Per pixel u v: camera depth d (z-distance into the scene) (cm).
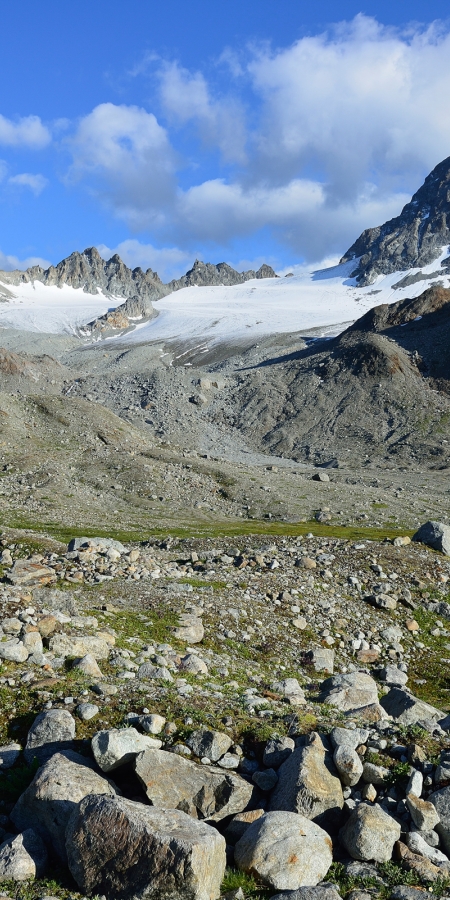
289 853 1205
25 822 1309
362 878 1217
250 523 11550
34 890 1141
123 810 1183
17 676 1770
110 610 2706
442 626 3647
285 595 3444
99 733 1434
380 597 3706
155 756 1401
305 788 1369
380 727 1711
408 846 1303
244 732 1602
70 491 12488
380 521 12131
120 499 12562
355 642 3209
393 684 2827
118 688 1742
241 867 1207
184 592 3209
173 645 2481
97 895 1116
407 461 19962
